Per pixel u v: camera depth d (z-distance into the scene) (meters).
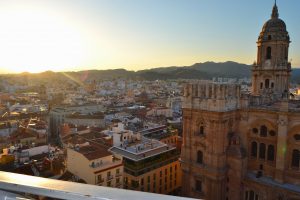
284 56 80.56
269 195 63.84
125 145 96.94
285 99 62.75
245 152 70.62
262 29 83.12
